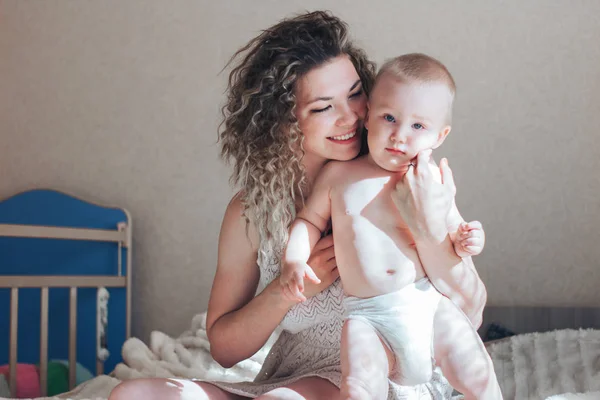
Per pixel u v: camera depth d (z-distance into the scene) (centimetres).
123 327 273
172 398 111
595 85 236
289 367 126
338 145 118
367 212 113
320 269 117
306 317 121
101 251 280
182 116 281
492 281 241
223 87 277
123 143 288
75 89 295
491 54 245
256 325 124
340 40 121
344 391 102
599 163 235
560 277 236
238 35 276
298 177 122
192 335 218
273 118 119
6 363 284
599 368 174
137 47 288
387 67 115
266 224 122
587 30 237
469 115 246
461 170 246
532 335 202
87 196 291
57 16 298
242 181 125
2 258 288
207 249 276
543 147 239
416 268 111
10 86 303
